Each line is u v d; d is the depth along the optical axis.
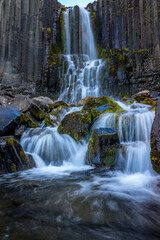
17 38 17.94
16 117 6.77
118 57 19.08
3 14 16.95
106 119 6.31
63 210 2.37
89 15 25.67
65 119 6.60
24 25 18.75
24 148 6.22
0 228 1.93
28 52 18.95
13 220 2.10
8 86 15.88
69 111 9.14
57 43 23.00
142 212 2.34
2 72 16.27
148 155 4.41
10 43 17.23
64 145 5.97
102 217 2.20
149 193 2.96
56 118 8.30
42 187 3.33
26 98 9.41
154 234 1.88
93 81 19.03
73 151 6.01
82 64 21.25
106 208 2.42
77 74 19.67
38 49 19.69
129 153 4.71
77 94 18.47
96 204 2.54
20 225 1.99
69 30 24.33
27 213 2.28
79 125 6.15
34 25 19.77
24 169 4.77
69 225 2.01
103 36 24.09
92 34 25.12
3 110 6.73
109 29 23.11
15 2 18.02
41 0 20.69
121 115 6.21
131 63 18.23
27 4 19.27
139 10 19.86
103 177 3.94
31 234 1.82
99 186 3.33
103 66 19.08
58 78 19.91
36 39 19.73
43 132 6.53
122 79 18.42
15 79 17.11
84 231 1.90
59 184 3.50
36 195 2.91
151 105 8.45
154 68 17.14
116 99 17.91
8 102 9.26
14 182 3.67
